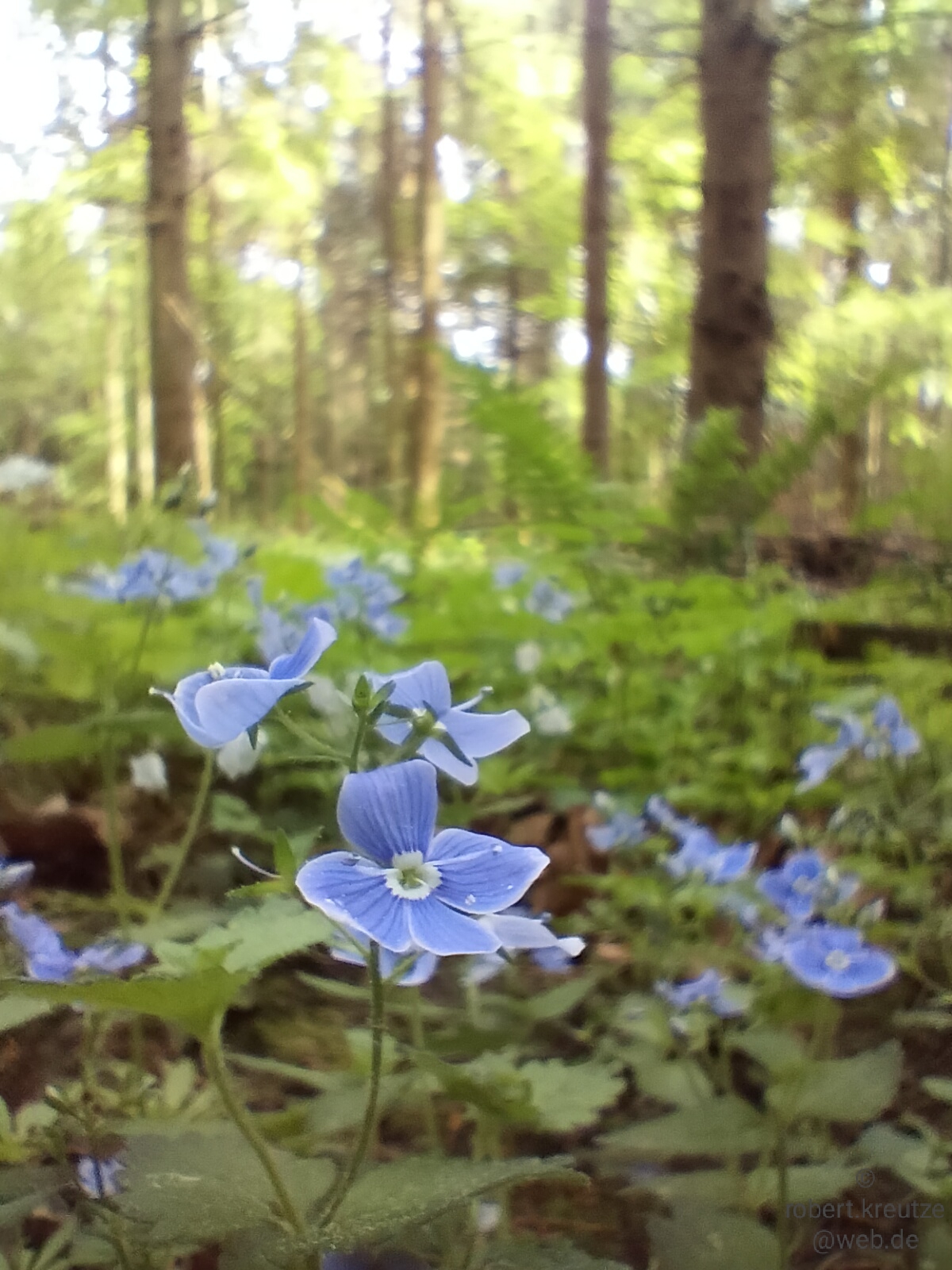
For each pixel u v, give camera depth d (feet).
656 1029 0.32
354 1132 0.29
